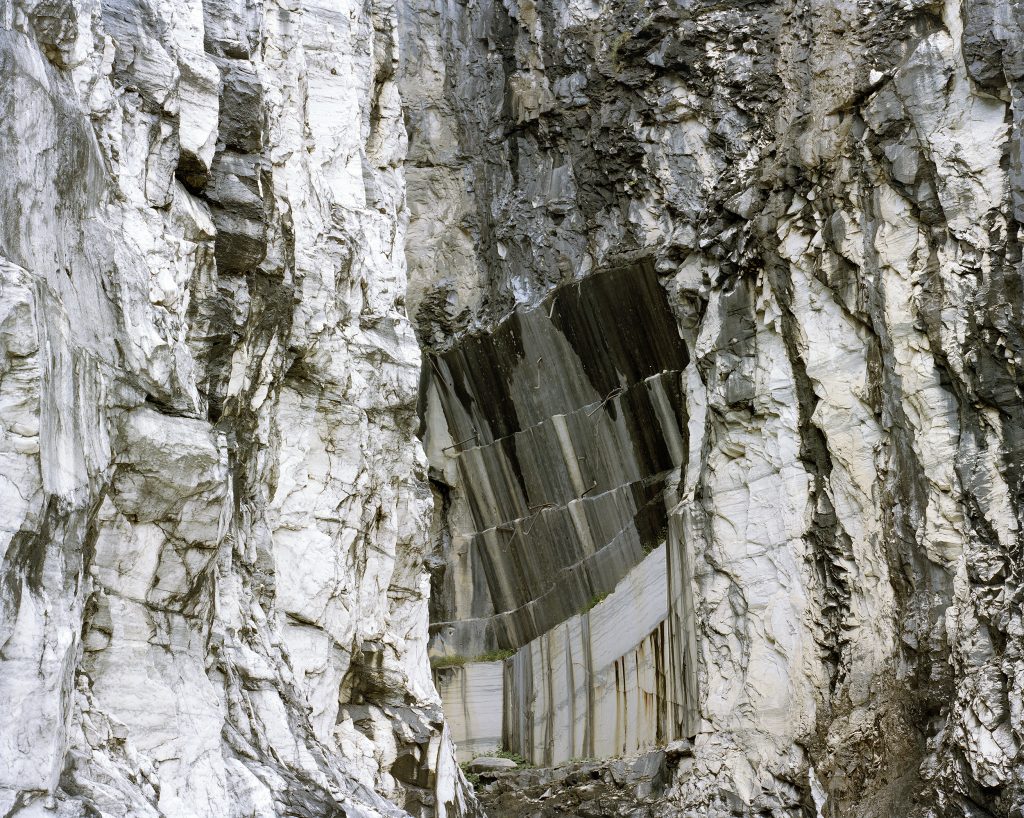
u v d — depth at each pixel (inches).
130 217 343.3
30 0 308.7
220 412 410.3
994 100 597.3
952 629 565.9
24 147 283.1
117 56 365.1
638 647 719.7
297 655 460.8
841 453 644.1
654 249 754.2
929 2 633.0
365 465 524.7
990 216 582.6
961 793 527.8
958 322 585.0
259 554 446.6
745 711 661.9
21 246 276.4
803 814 623.8
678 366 740.7
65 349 279.4
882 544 619.8
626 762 689.0
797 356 669.3
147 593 325.1
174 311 356.2
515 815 681.6
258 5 488.7
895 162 621.9
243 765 349.1
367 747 483.8
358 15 624.1
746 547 681.0
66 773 264.7
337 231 534.0
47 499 255.4
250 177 432.5
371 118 650.2
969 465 575.5
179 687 330.6
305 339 489.1
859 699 611.2
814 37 693.3
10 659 242.5
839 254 649.0
